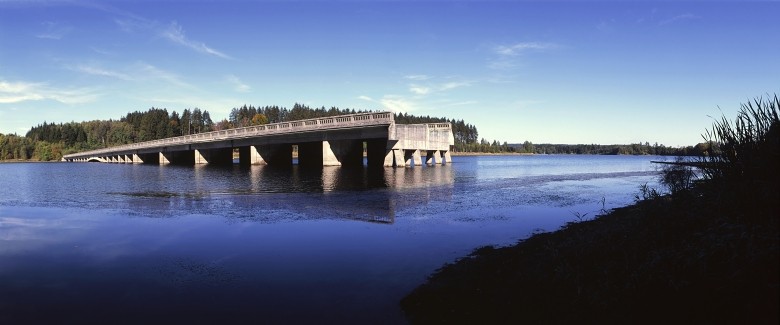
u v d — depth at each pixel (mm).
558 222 16281
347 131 56188
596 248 8641
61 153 199000
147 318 7441
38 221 17156
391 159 57344
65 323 7230
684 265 6285
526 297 7492
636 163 100000
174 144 90750
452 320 7035
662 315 5707
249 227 15523
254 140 71312
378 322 7211
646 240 7801
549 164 91000
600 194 26719
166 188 31172
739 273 5543
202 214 18594
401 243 12812
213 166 74875
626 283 6613
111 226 15961
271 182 35562
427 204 21578
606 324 5918
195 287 9055
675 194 9406
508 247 11953
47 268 10477
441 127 73438
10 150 195625
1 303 8164
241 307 7922
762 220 6215
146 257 11469
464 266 10094
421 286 8898
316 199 23672
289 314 7586
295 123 61188
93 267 10570
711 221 7145
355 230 14867
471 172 50750
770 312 4941
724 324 5156
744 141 7500
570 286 7387
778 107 7215
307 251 11930
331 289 8836
